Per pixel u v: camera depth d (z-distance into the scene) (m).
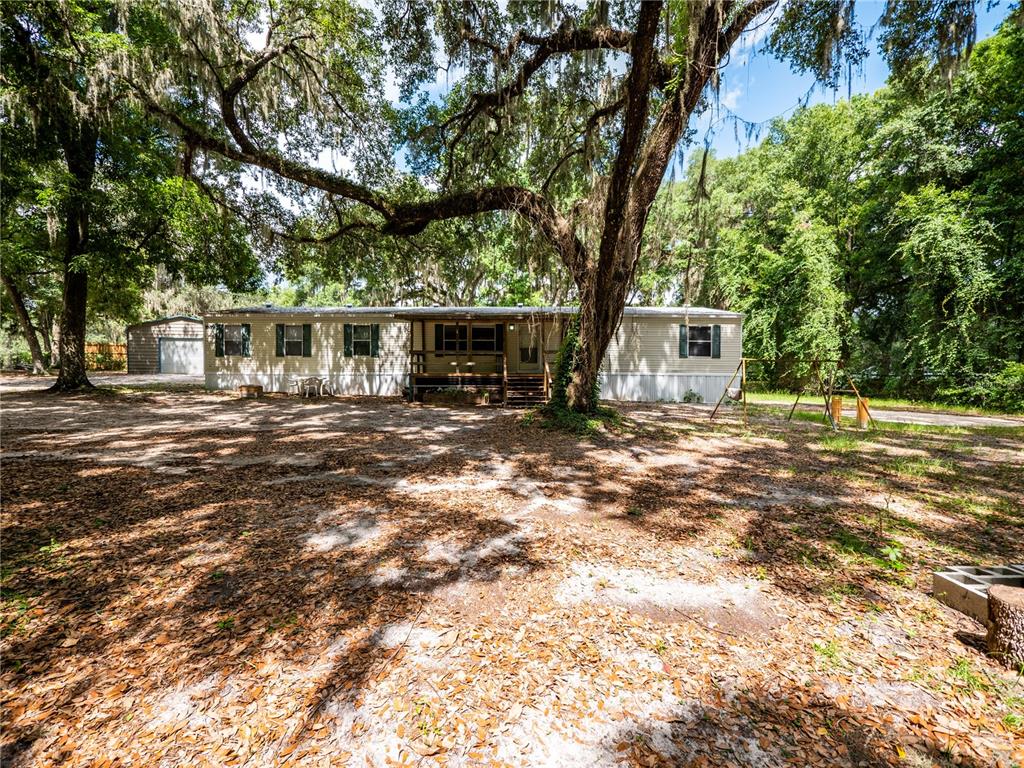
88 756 1.81
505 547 3.85
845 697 2.16
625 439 8.62
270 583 3.21
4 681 2.22
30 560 3.49
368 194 10.48
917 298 15.81
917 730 1.96
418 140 11.84
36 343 24.05
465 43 9.11
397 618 2.80
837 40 6.88
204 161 12.55
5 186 11.28
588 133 9.74
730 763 1.80
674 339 15.75
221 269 14.74
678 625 2.76
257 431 9.10
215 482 5.55
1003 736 1.93
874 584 3.28
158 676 2.28
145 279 15.19
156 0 8.93
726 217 22.67
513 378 14.73
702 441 8.61
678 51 7.82
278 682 2.25
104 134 11.41
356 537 4.00
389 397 15.90
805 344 18.23
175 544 3.81
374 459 6.85
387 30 9.77
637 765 1.80
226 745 1.87
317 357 16.62
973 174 15.30
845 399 17.95
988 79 14.55
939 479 6.02
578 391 10.02
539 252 11.48
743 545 3.93
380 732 1.95
